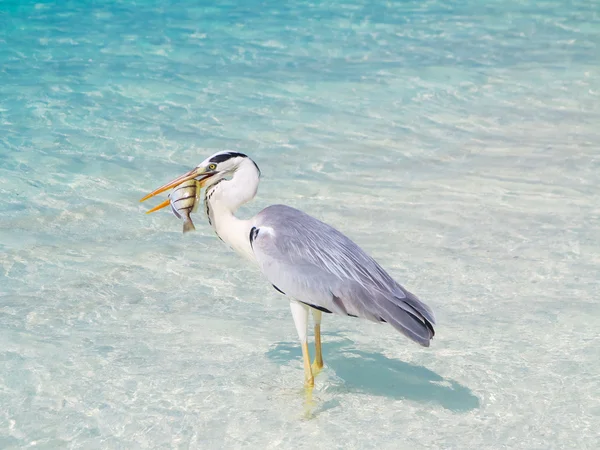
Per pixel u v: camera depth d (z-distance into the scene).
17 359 6.35
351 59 14.48
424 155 10.70
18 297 7.26
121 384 6.10
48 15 16.83
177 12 17.31
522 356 6.42
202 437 5.55
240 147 10.75
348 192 9.57
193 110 11.95
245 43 15.19
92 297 7.32
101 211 9.00
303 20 16.89
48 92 12.45
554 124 11.82
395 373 6.30
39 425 5.61
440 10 18.02
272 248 5.90
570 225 8.72
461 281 7.61
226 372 6.30
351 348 6.69
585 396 5.91
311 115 11.91
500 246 8.27
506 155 10.72
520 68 14.20
